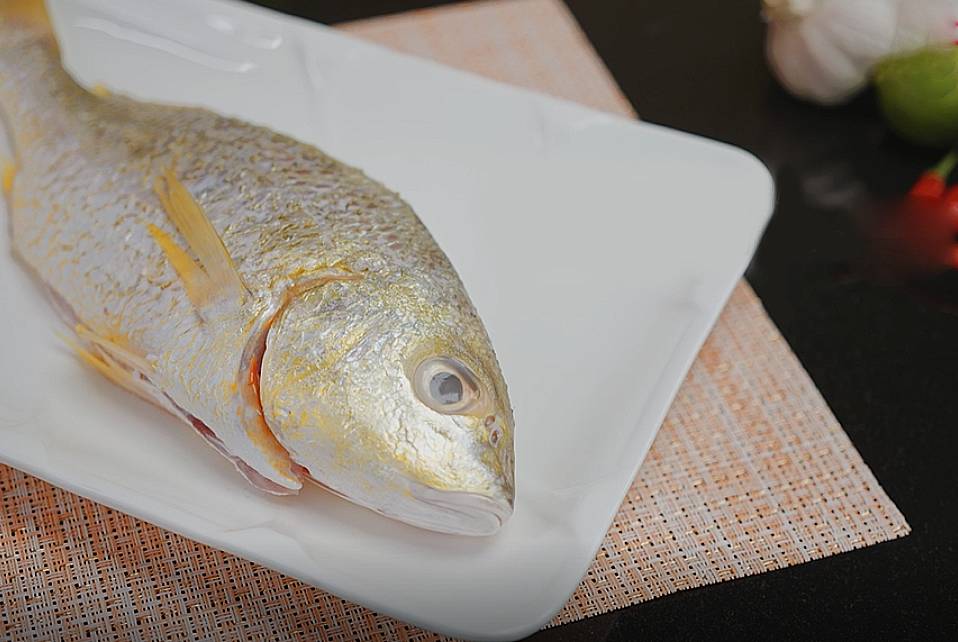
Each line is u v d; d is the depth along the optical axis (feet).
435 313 1.85
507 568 1.83
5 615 1.88
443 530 1.84
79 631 1.87
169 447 1.92
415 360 1.81
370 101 2.31
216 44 2.35
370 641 1.89
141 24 2.36
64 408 1.95
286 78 2.34
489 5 2.61
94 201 1.97
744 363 2.16
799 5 2.37
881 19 2.34
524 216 2.21
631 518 2.00
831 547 1.99
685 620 1.93
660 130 2.26
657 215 2.20
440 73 2.32
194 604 1.90
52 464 1.86
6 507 1.96
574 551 1.84
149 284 1.90
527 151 2.27
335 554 1.83
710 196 2.21
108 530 1.95
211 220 1.92
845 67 2.41
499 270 2.15
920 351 2.21
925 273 2.31
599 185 2.24
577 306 2.10
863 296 2.27
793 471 2.06
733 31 2.65
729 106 2.53
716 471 2.05
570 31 2.58
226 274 1.84
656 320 2.07
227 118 2.04
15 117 2.08
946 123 2.38
